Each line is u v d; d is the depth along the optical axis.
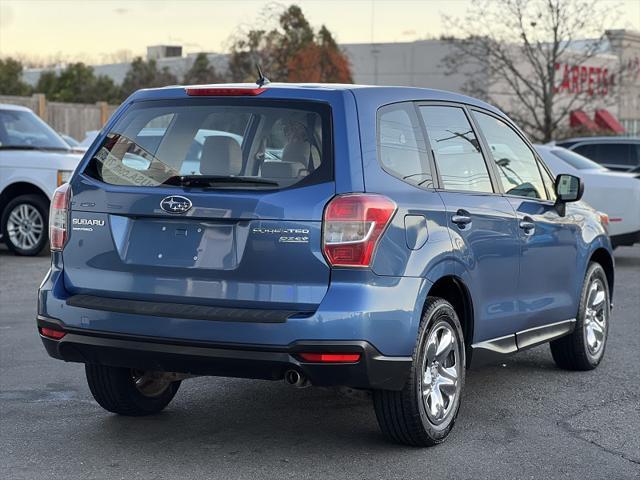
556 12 32.00
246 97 5.33
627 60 45.28
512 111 35.25
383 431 5.48
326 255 4.93
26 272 12.47
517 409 6.50
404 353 5.12
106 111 31.25
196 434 5.78
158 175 5.30
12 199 14.19
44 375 7.20
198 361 5.04
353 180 5.04
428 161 5.68
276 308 4.98
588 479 5.12
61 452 5.41
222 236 5.08
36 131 14.78
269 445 5.57
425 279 5.29
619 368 7.81
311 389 6.89
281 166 5.11
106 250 5.32
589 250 7.49
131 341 5.13
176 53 56.38
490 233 6.08
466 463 5.32
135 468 5.15
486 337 6.15
